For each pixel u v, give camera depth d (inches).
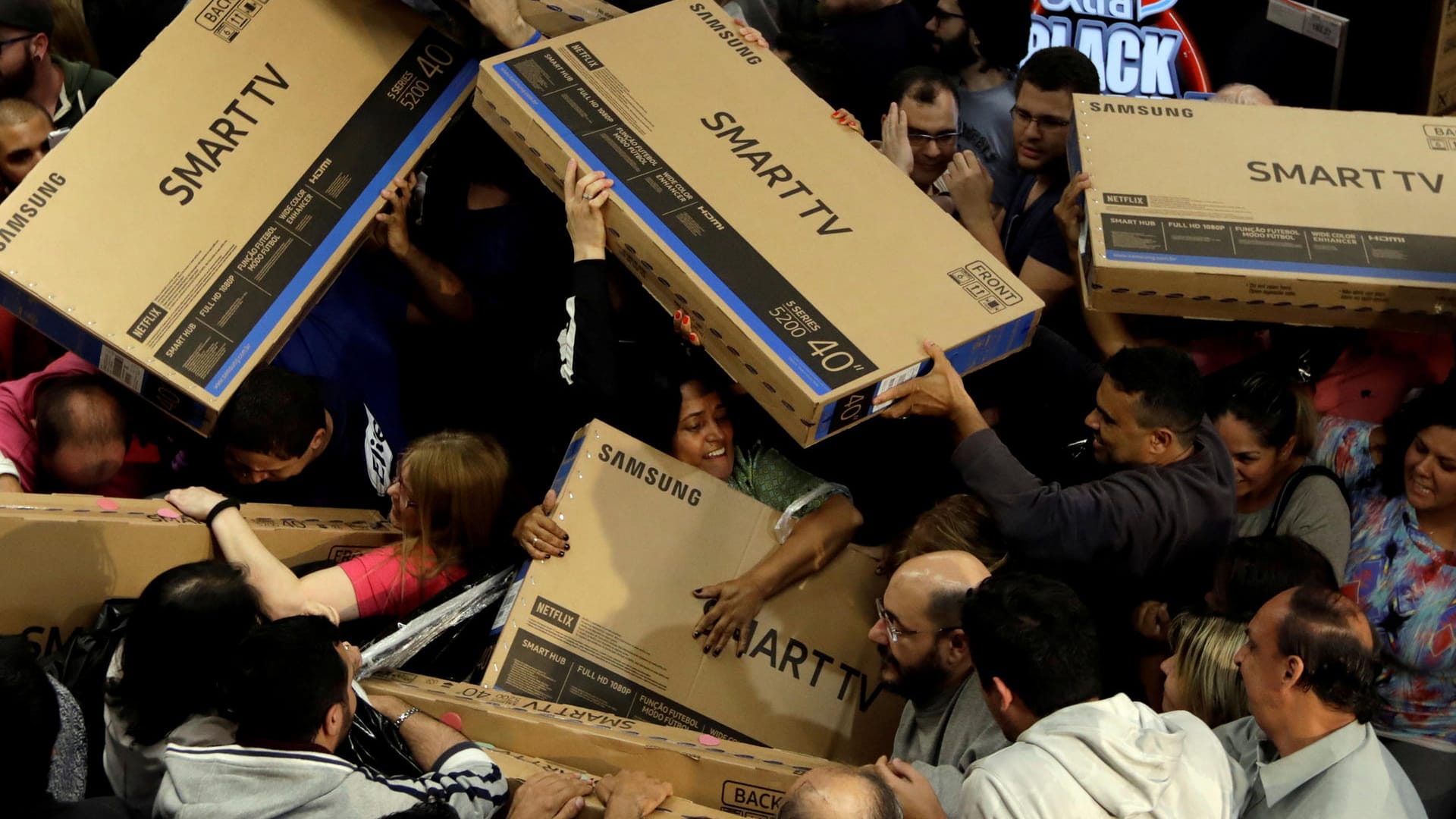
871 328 104.7
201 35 121.9
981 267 110.8
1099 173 116.3
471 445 116.4
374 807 87.8
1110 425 107.8
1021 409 130.9
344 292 136.0
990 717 97.1
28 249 109.6
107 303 110.0
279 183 119.0
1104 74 160.7
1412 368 125.6
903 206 113.8
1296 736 84.2
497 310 142.0
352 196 121.6
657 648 113.0
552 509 114.2
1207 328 129.0
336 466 133.6
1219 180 116.0
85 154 114.3
